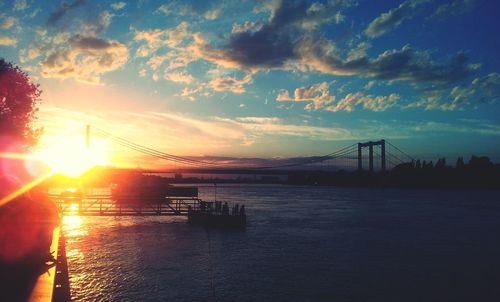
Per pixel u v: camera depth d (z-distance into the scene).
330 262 29.69
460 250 36.66
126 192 62.72
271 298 20.97
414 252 35.00
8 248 12.18
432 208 95.81
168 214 49.69
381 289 23.16
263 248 34.69
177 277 24.38
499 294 22.59
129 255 30.27
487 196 177.50
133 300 20.05
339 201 119.38
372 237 43.72
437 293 22.62
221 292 21.61
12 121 29.95
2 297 9.70
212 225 47.16
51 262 13.27
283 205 95.12
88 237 38.44
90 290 21.48
